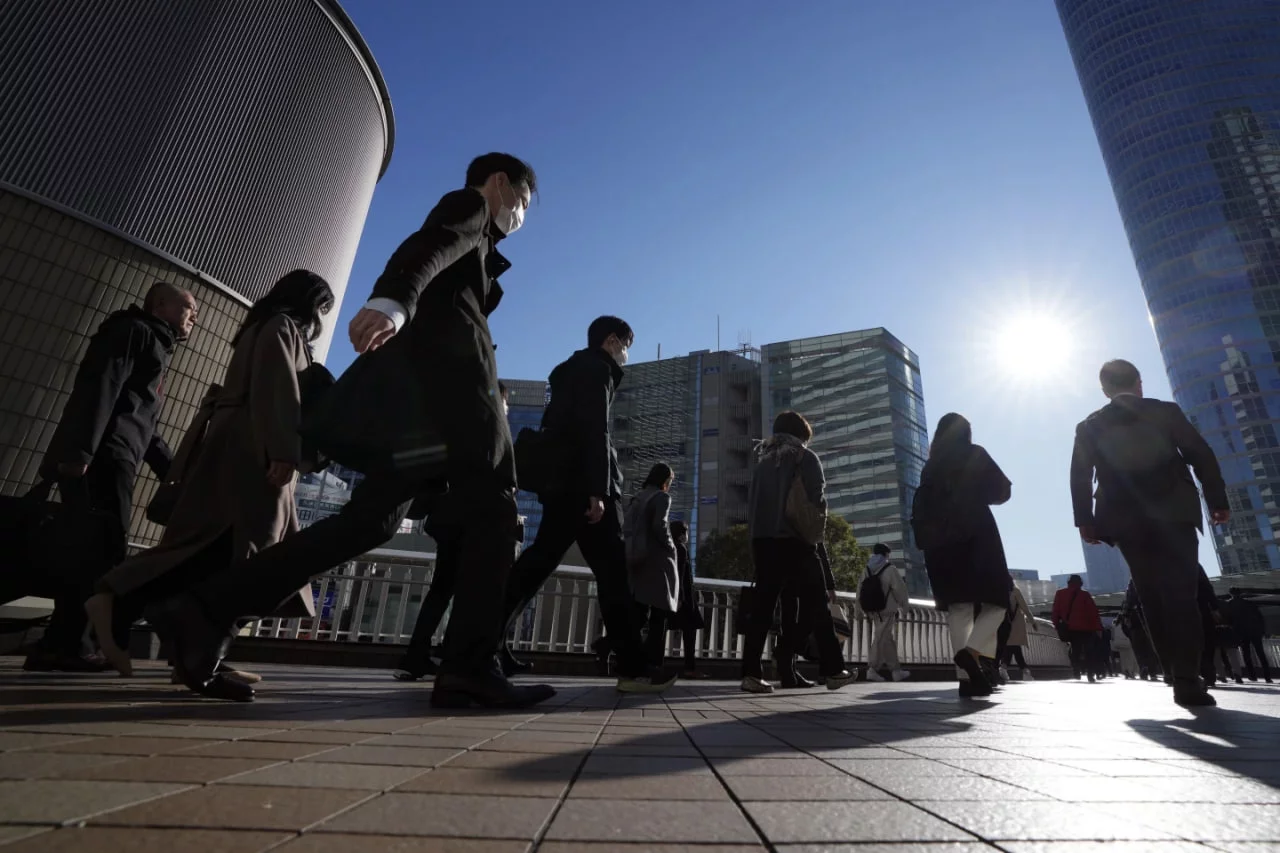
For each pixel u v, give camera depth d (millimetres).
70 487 3193
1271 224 91188
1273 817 1090
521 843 802
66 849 670
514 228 2697
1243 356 89000
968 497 4402
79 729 1388
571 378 3775
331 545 2076
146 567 2236
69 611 3240
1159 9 105000
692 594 7324
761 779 1304
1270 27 99812
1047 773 1482
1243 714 3328
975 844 889
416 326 2256
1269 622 27812
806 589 5355
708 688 5410
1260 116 96000
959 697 4488
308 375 2854
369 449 2092
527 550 3775
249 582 2031
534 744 1628
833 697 4461
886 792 1219
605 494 3551
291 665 6188
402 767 1232
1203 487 3947
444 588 4656
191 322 3859
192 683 2010
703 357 90375
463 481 2334
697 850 816
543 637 7777
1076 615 11430
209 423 2777
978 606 4480
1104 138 109000
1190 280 95188
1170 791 1304
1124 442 4074
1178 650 3844
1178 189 98188
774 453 4867
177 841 725
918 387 87750
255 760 1200
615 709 2832
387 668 6527
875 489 77500
